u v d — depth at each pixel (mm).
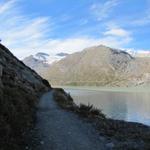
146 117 61625
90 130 14664
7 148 9656
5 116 11789
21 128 12570
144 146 11766
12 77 25391
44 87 59469
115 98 129500
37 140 12000
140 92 198000
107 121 18031
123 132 14758
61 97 37188
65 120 17500
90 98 125938
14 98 15594
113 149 11414
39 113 19797
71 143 12000
